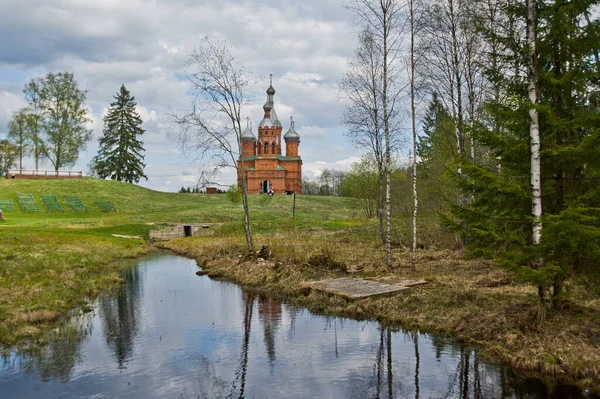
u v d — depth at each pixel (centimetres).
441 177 2386
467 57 1884
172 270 2420
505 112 954
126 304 1552
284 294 1688
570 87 924
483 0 1495
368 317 1309
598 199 934
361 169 4859
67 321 1318
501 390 809
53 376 910
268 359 1006
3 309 1284
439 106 2252
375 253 2509
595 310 1025
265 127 10450
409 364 953
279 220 5619
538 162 933
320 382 880
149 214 5991
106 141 8862
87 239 3478
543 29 914
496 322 1037
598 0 873
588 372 808
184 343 1124
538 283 904
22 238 3000
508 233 974
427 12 1819
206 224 5034
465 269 1812
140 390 846
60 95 6800
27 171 7619
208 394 830
